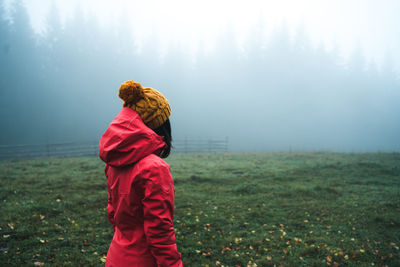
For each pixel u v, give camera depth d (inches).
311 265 142.1
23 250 143.6
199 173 382.6
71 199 240.2
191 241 164.9
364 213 223.3
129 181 45.5
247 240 169.3
